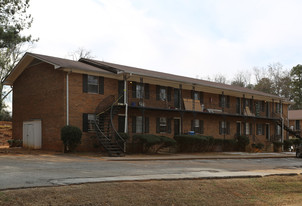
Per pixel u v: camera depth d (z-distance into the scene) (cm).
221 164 1986
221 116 3491
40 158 1806
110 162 1736
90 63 2759
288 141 3959
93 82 2483
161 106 2930
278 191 1275
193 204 986
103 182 1025
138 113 2773
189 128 3172
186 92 3198
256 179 1381
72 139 2189
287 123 4378
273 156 2836
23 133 2720
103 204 853
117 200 891
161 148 2720
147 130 2820
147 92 2847
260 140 3969
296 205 1113
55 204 800
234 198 1106
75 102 2348
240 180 1319
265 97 3934
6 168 1309
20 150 2372
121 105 2462
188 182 1168
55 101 2367
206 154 2734
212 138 3052
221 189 1162
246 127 3831
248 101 3875
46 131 2438
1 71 3297
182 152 2862
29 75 2695
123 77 2531
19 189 869
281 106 4228
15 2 2398
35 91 2600
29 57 2586
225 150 3331
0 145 3212
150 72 3083
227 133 3569
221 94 3547
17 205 764
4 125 3972
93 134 2425
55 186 928
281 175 1553
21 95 2788
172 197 995
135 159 1959
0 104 3575
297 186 1378
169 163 1862
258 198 1152
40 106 2527
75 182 993
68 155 2059
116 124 2606
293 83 6344
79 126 2355
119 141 2333
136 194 956
